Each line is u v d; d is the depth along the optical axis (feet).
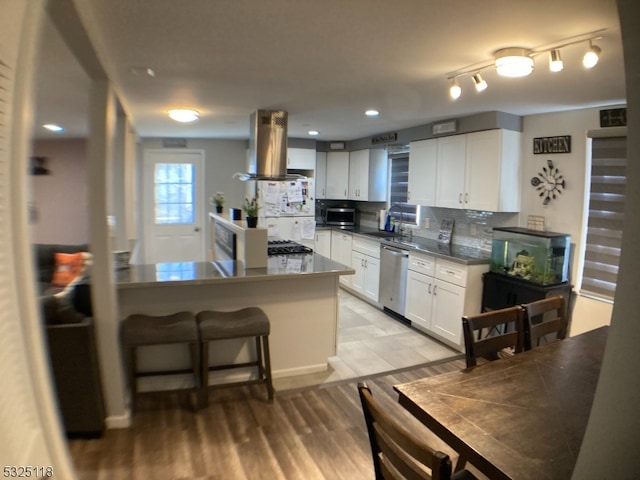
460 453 4.45
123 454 7.82
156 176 21.15
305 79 9.13
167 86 9.86
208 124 15.97
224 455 7.84
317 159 21.99
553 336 11.41
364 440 8.40
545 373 6.04
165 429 8.66
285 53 7.42
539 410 5.04
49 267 15.37
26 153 2.63
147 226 21.22
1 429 2.23
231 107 12.44
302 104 11.85
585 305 11.55
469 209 13.97
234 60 7.85
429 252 14.07
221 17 5.90
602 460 2.06
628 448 1.95
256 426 8.83
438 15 5.67
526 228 12.97
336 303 11.51
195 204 21.75
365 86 9.68
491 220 14.29
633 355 1.92
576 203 11.71
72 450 7.91
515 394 5.41
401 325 15.55
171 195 21.44
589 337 7.54
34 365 2.65
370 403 4.50
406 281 15.43
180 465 7.54
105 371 8.43
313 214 20.45
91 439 8.27
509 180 12.89
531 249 11.75
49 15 5.37
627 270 1.94
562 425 4.73
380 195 20.57
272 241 15.98
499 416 4.89
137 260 17.70
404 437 3.88
